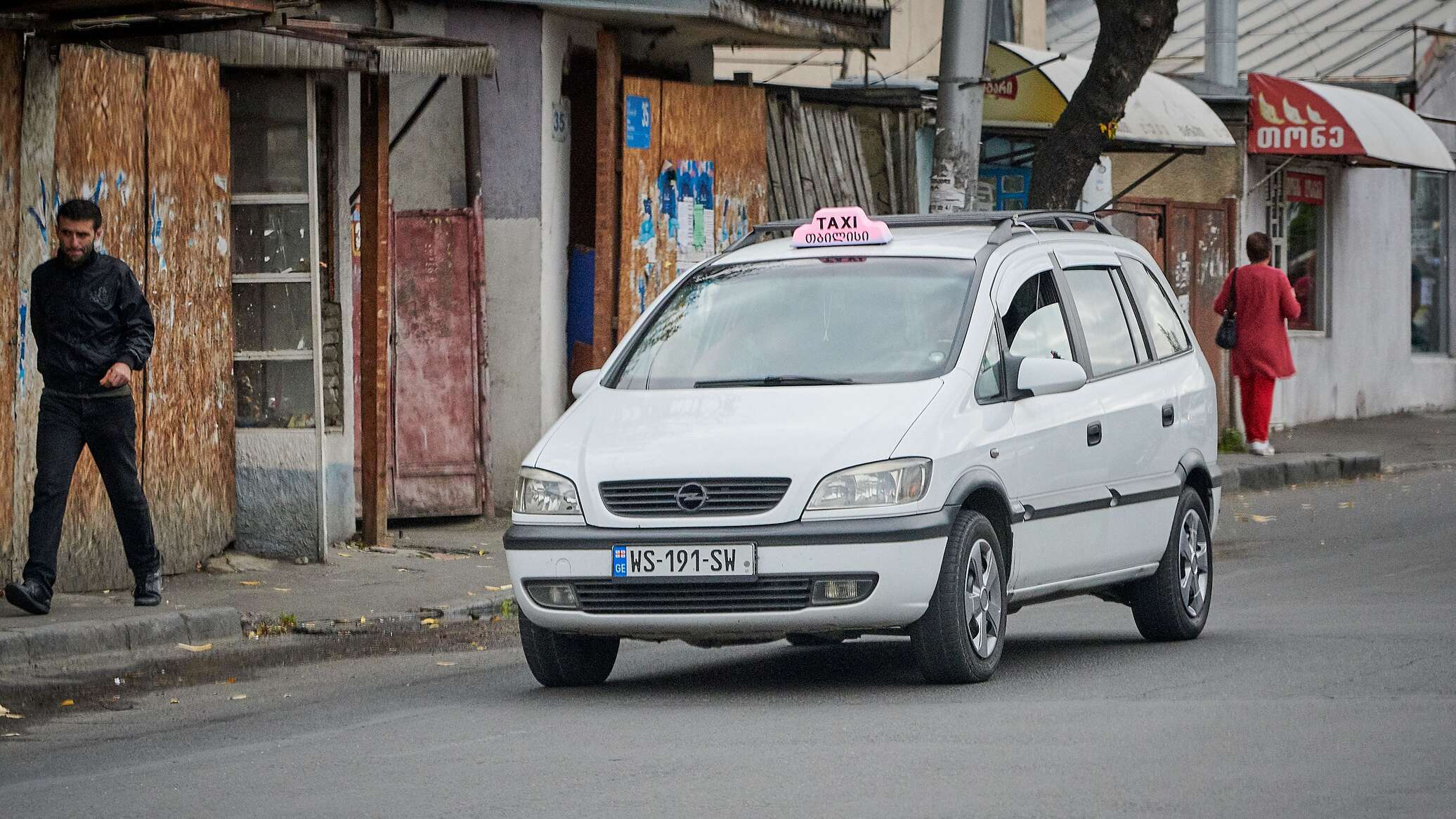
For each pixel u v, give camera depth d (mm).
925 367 11617
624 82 22016
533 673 12062
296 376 17719
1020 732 9742
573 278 22328
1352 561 18484
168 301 16609
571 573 11062
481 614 15820
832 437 10961
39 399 15461
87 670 12969
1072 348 12781
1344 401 35500
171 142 16594
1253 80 31016
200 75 16875
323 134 18844
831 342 11992
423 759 9695
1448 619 13820
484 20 21203
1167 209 30484
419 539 19812
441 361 21031
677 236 22875
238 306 17812
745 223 23922
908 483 10836
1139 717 10078
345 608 15445
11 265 15023
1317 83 31766
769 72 30344
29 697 12102
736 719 10516
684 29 22641
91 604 14914
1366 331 36219
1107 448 12680
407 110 21312
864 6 24141
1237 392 31938
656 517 10961
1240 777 8523
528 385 21484
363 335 18750
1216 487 14148
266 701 12047
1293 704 10352
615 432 11461
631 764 9281
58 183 15453
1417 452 30859
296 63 17188
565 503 11180
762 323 12320
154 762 10062
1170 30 22234
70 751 10523
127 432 14453
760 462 10875
